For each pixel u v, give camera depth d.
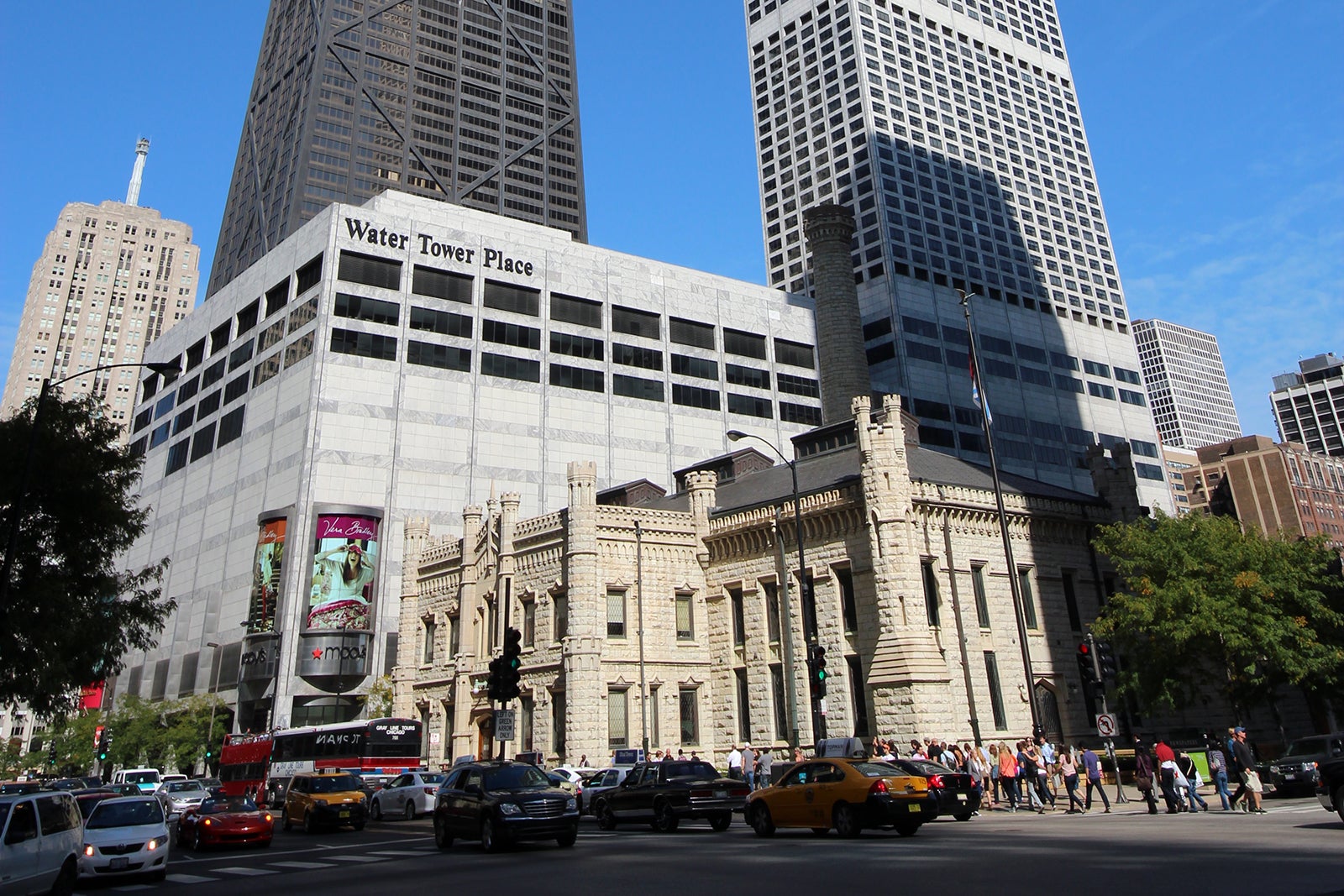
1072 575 49.19
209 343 118.19
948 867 16.36
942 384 140.38
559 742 48.03
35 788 44.69
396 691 59.50
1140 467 158.38
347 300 97.06
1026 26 187.50
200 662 96.94
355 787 39.41
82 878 22.08
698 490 52.88
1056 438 149.25
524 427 102.81
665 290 118.56
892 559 41.69
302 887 18.72
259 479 97.56
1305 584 44.34
